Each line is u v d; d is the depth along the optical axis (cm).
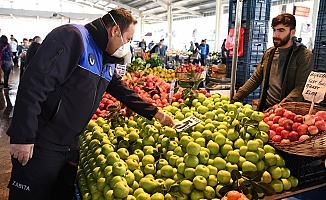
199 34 2130
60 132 153
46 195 162
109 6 2434
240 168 168
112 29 152
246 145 176
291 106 212
